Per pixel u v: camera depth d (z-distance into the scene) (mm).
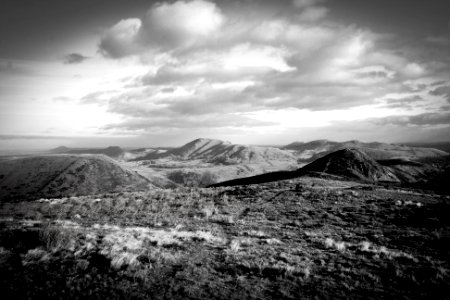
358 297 9727
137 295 9820
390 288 10430
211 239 18016
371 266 12836
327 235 20125
